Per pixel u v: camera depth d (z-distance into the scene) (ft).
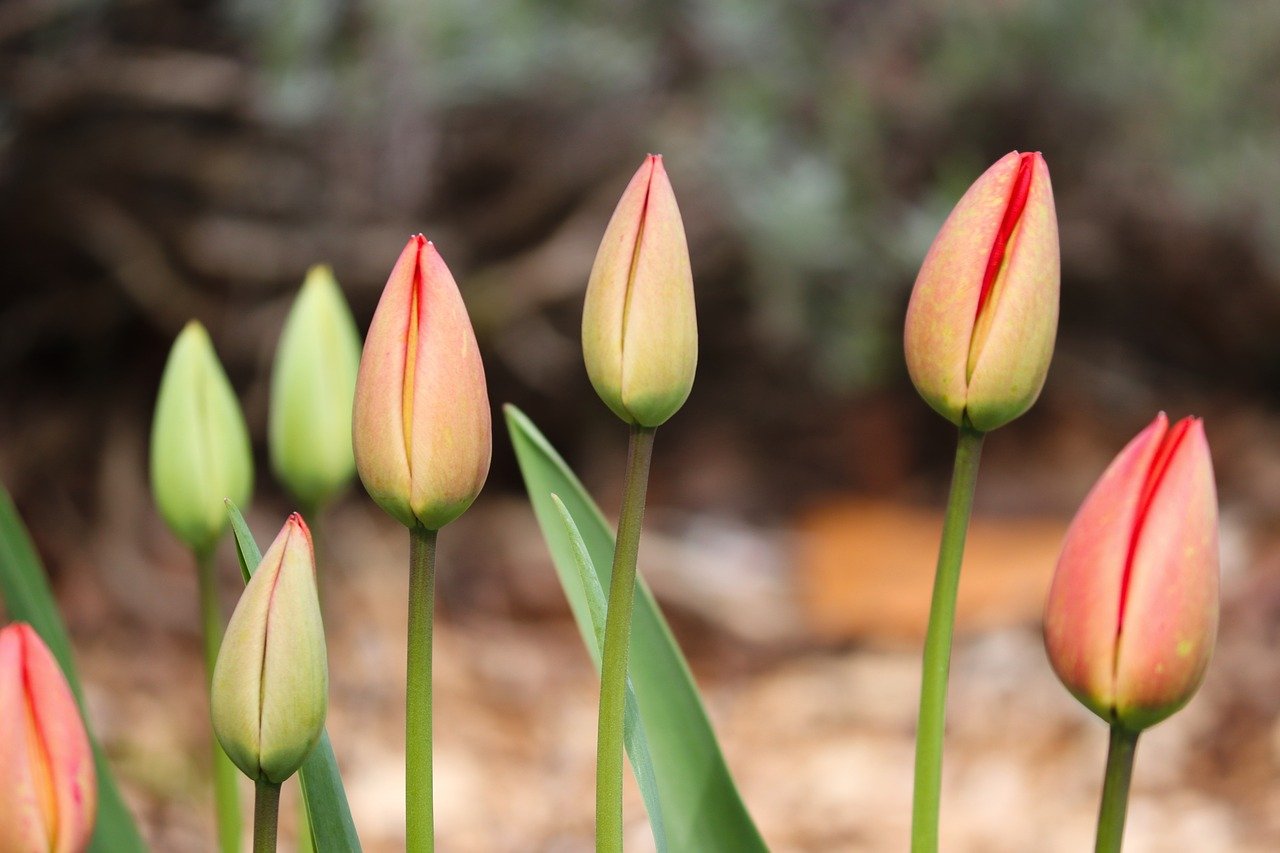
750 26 6.40
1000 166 2.37
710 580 7.21
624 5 6.24
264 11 5.39
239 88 5.72
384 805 5.09
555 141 6.65
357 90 5.60
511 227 6.86
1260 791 5.31
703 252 7.05
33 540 6.06
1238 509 7.81
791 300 6.64
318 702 2.27
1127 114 7.68
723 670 6.77
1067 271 8.64
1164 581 2.31
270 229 6.18
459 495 2.31
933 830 2.46
